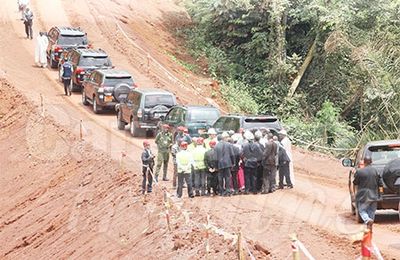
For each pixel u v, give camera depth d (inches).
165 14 4414.4
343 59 3206.2
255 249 1177.4
